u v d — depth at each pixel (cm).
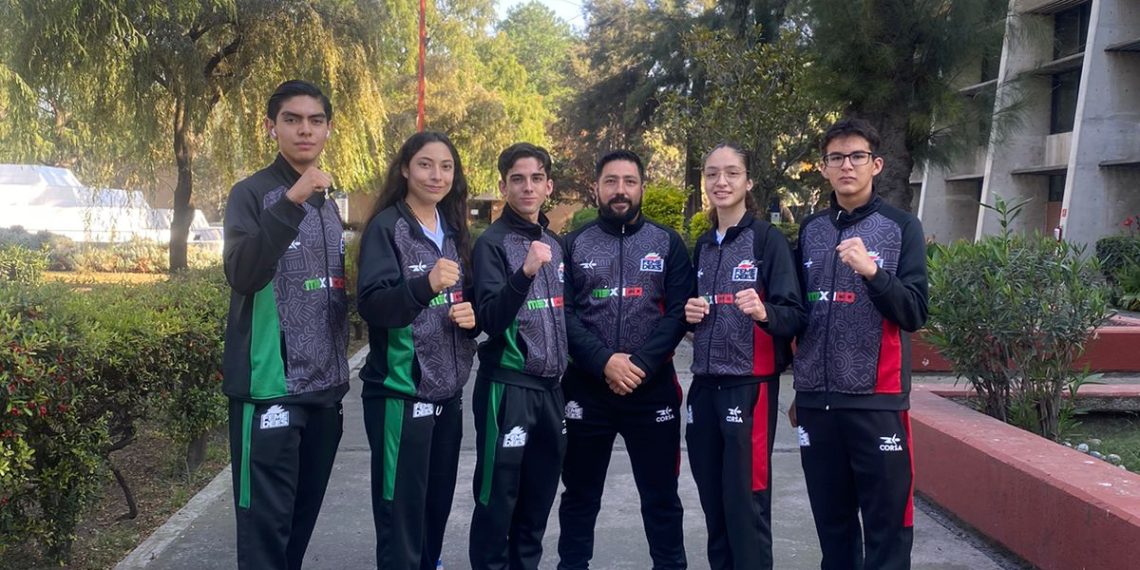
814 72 1171
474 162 3309
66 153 2161
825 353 376
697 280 412
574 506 436
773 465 632
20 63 1391
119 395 485
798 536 496
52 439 406
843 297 373
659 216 1664
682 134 1551
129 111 1541
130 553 471
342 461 649
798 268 397
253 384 344
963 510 507
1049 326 541
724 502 389
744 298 362
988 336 561
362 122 1727
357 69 1698
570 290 427
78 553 471
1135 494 399
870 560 374
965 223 2859
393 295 350
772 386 391
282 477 349
